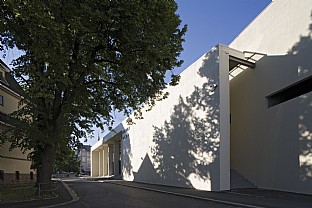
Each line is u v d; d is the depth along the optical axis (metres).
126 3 14.43
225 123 22.69
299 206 13.52
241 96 26.91
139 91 19.83
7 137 22.44
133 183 37.12
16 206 14.71
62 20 13.56
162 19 15.83
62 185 34.91
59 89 18.38
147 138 37.25
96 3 14.46
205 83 24.34
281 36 22.33
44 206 14.75
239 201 15.59
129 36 15.52
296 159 19.84
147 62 16.62
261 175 23.58
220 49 23.28
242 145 26.30
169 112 30.45
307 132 19.02
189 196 18.84
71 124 23.09
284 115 21.25
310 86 20.89
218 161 22.30
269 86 23.33
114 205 15.02
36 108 19.34
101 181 46.22
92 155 86.75
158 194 21.48
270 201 15.49
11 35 13.95
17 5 11.37
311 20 19.64
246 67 26.36
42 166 19.80
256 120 24.61
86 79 21.45
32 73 16.12
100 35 15.83
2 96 33.50
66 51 14.95
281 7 22.52
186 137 26.86
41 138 19.14
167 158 30.89
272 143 22.42
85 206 14.69
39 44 13.13
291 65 21.11
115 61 18.73
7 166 33.50
